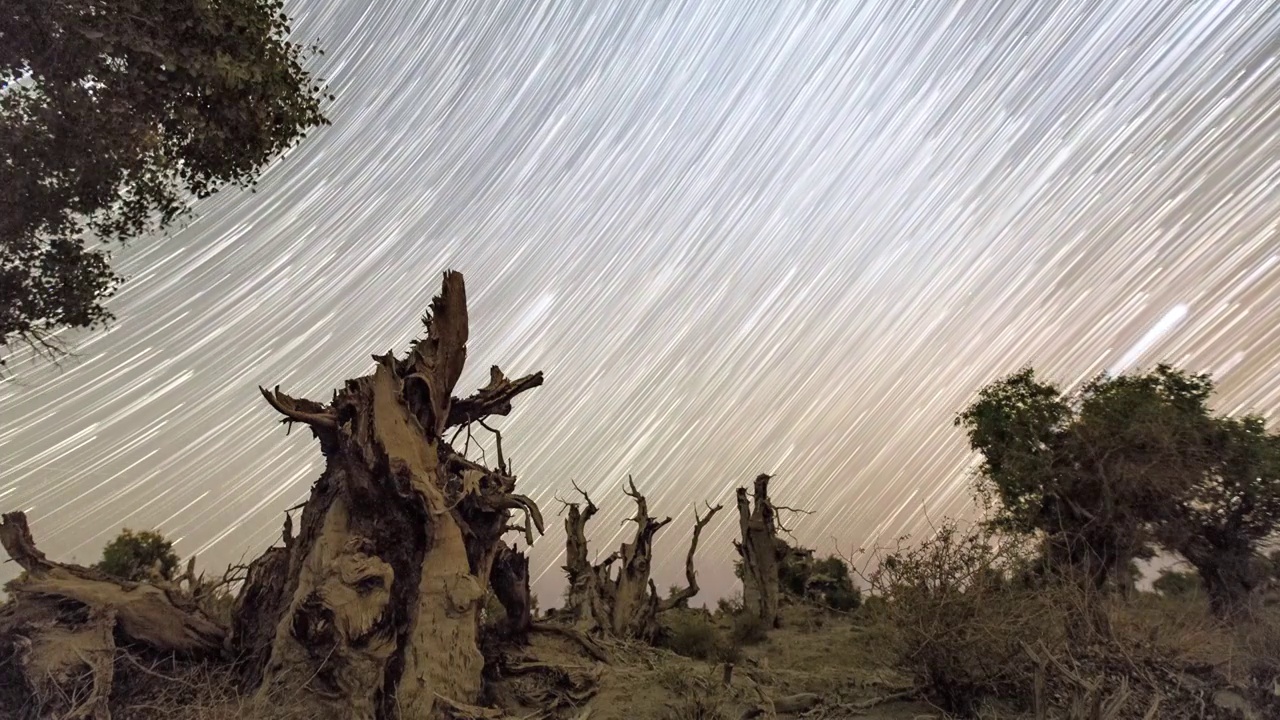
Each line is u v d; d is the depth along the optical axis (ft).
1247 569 70.18
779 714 44.42
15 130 40.75
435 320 53.83
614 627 72.08
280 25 49.67
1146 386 78.23
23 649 40.70
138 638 44.42
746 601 84.64
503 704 46.62
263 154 51.55
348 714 39.58
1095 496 73.97
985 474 84.17
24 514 47.03
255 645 46.32
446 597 43.68
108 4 40.81
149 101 44.37
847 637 66.59
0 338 47.78
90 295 50.19
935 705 43.78
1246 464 71.41
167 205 52.47
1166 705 37.35
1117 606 46.19
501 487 50.52
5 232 43.65
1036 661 35.96
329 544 45.34
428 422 51.16
